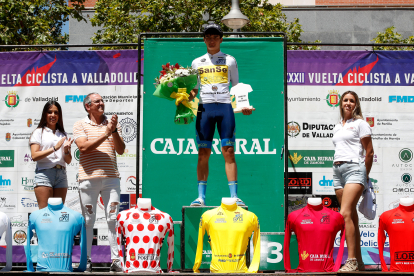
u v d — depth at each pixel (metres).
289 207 6.08
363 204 4.84
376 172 6.07
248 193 5.29
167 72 4.90
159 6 10.16
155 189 5.30
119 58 6.19
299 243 4.42
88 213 4.95
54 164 5.08
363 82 6.14
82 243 4.52
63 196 5.16
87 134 5.04
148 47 5.41
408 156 6.07
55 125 5.27
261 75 5.37
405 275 4.00
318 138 6.14
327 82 6.16
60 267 4.36
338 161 4.79
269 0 13.46
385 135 6.09
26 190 6.16
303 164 6.12
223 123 4.88
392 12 13.52
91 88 6.19
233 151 4.89
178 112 4.91
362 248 5.96
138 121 5.30
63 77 6.21
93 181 4.94
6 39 9.43
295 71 6.17
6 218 4.68
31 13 10.04
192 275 3.94
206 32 4.85
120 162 6.16
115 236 4.91
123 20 10.49
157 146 5.35
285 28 10.95
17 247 6.04
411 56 6.13
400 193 6.04
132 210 4.41
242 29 10.58
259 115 5.34
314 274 4.08
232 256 4.28
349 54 6.16
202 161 4.90
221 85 4.89
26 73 6.23
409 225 4.51
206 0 10.34
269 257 5.09
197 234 4.79
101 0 11.03
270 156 5.32
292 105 6.16
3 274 4.06
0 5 9.52
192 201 5.28
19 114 6.20
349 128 4.79
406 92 6.11
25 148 6.19
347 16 13.44
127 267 4.27
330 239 4.38
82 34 13.34
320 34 13.41
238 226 4.32
